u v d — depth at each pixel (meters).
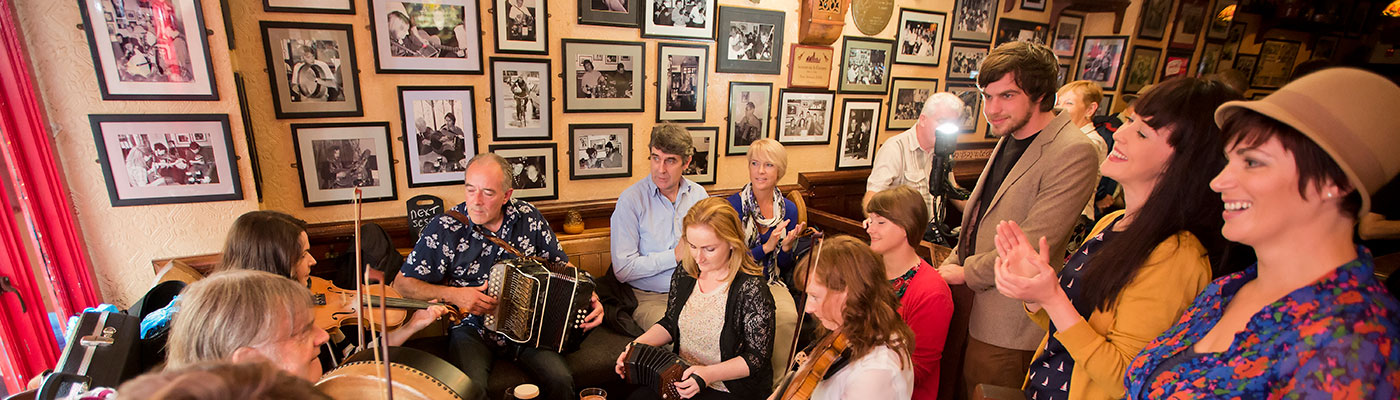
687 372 1.97
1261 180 0.88
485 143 3.16
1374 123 0.77
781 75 3.74
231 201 2.59
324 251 2.93
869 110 4.08
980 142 4.52
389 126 2.94
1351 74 0.81
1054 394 1.40
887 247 1.92
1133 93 4.48
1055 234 1.82
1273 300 0.92
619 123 3.42
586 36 3.20
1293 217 0.86
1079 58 4.59
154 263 2.54
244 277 1.27
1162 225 1.18
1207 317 1.04
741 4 3.49
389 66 2.85
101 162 2.34
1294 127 0.80
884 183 3.41
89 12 2.18
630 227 2.93
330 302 2.32
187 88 2.38
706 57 3.49
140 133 2.37
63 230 2.29
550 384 2.29
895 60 4.01
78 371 1.50
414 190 3.08
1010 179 1.95
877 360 1.38
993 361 1.95
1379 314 0.80
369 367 1.38
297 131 2.77
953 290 2.06
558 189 3.39
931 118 3.27
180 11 2.29
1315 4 4.73
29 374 2.18
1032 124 1.95
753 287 2.06
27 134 2.15
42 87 2.19
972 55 4.25
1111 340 1.21
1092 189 1.83
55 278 2.29
